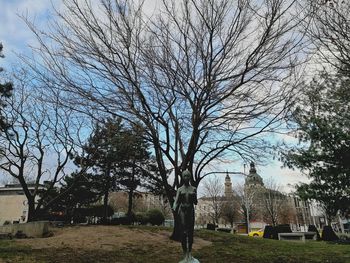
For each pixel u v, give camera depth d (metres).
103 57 11.78
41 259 11.38
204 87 12.41
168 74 12.57
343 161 17.55
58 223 23.67
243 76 11.89
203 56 12.18
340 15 8.33
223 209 66.25
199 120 13.53
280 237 24.52
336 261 12.68
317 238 27.50
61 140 23.33
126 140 15.44
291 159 18.64
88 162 24.62
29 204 23.30
